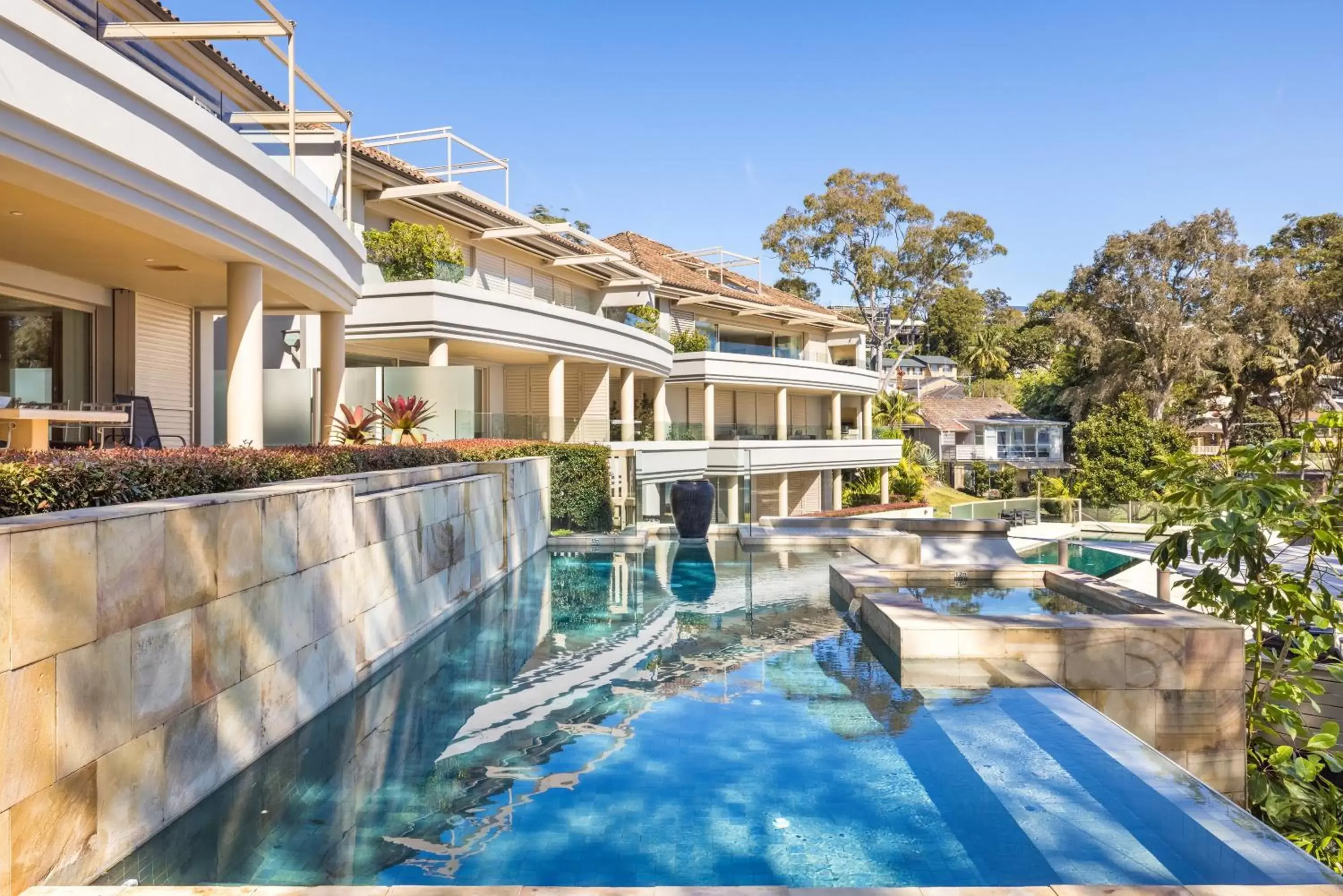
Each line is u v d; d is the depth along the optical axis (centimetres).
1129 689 682
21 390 1171
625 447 2533
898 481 4725
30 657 321
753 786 458
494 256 2556
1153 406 4856
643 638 827
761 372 3597
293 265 1121
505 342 2044
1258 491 662
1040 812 420
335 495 631
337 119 1295
